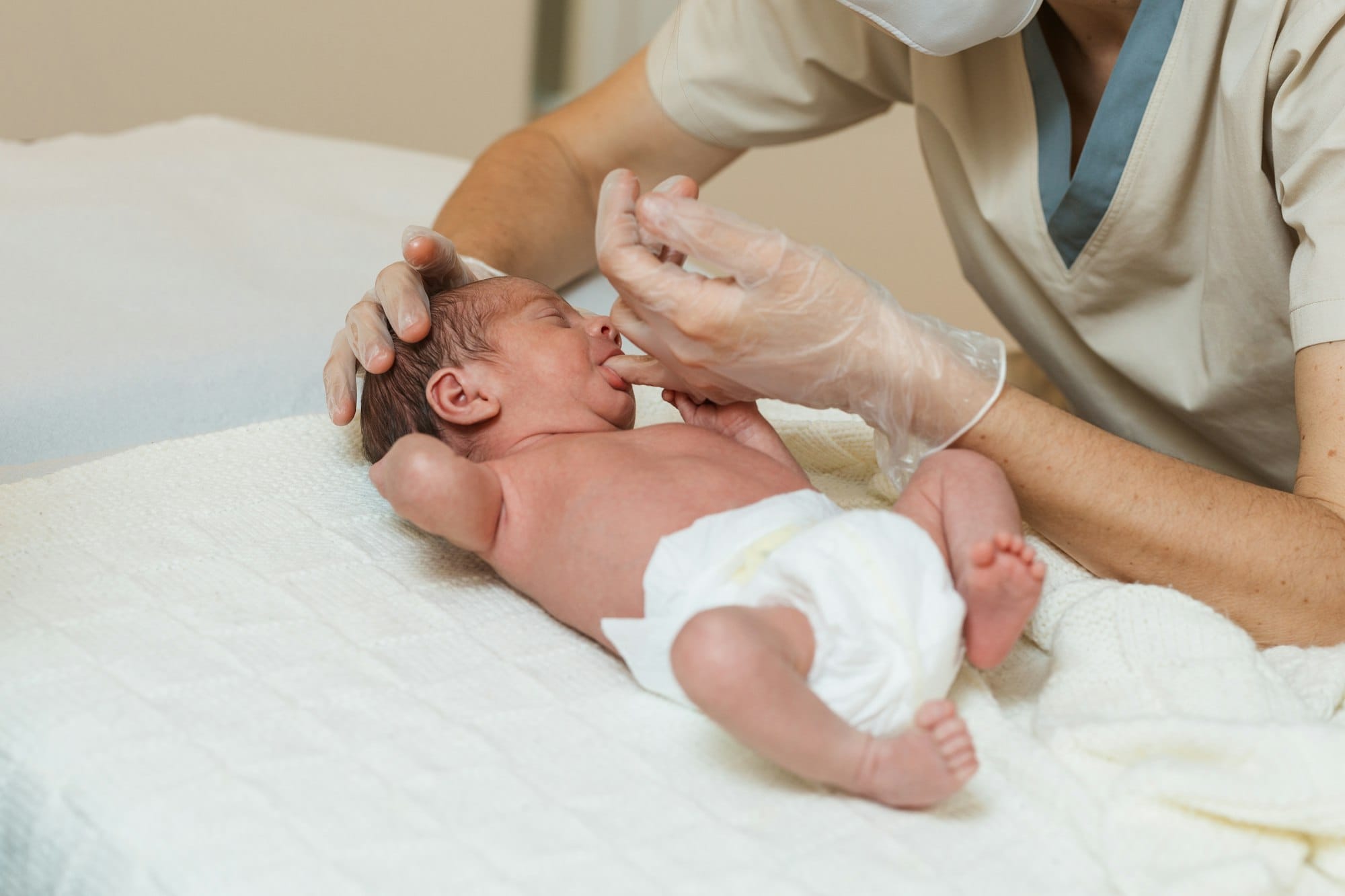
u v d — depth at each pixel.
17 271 1.42
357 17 2.71
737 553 0.75
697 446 0.89
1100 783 0.69
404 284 1.01
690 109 1.45
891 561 0.70
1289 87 0.92
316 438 1.07
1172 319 1.19
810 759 0.64
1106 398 1.33
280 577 0.85
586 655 0.81
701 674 0.63
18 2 2.34
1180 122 1.05
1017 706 0.81
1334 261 0.86
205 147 1.93
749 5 1.36
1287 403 1.13
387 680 0.74
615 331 1.00
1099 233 1.15
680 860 0.61
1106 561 0.88
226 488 0.97
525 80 2.94
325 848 0.60
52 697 0.70
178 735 0.67
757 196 3.05
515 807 0.64
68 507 0.92
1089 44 1.12
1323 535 0.84
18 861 0.66
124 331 1.30
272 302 1.41
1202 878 0.61
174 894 0.58
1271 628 0.86
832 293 0.82
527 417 0.95
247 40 2.60
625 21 2.91
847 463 1.08
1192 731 0.67
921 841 0.64
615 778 0.67
